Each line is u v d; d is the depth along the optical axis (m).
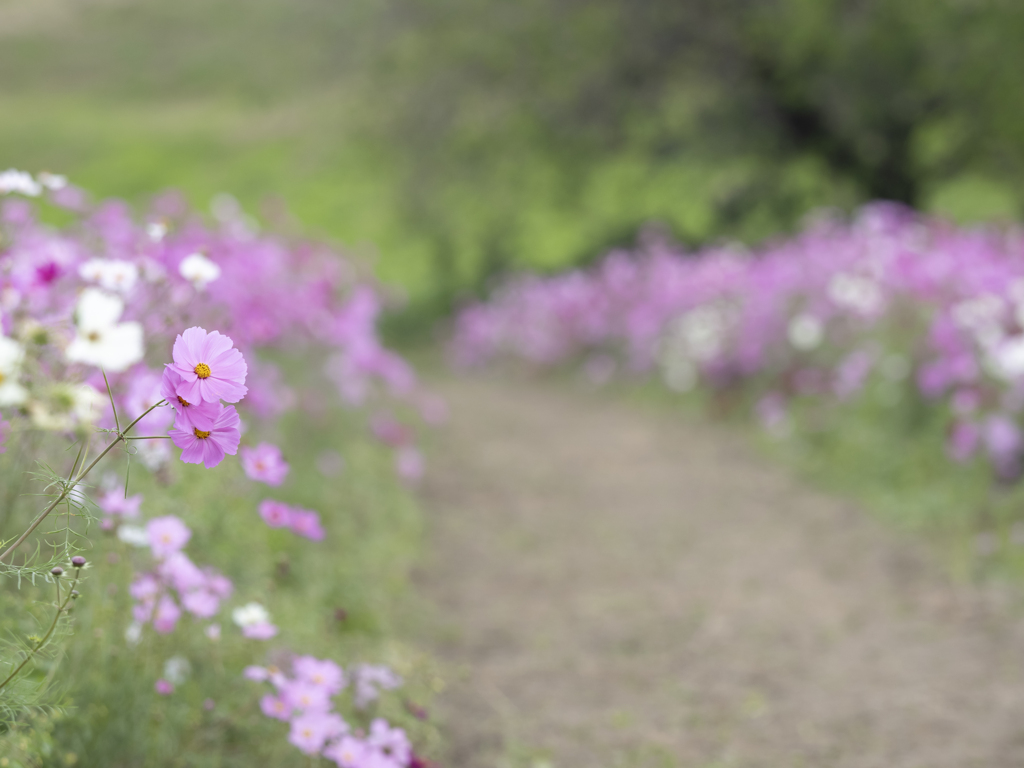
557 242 16.48
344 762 2.27
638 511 5.69
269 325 4.55
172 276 2.95
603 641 3.78
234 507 3.23
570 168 16.91
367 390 6.83
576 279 13.36
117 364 1.52
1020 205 12.22
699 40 15.75
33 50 37.00
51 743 1.96
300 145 20.55
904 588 4.32
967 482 5.36
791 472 6.48
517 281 16.80
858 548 4.88
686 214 15.49
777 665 3.56
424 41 16.48
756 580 4.48
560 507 5.77
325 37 17.14
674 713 3.17
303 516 2.75
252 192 20.09
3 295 2.32
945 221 7.30
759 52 15.51
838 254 8.35
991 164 13.25
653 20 15.60
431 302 17.62
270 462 2.55
